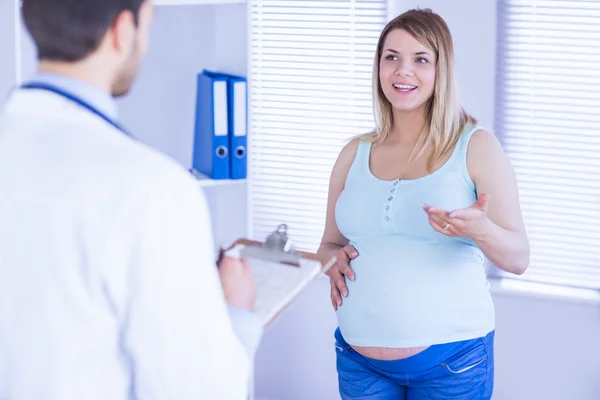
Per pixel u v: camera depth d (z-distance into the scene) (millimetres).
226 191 2771
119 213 1135
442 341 2154
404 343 2164
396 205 2191
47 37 1193
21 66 2234
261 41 3158
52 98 1197
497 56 2955
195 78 2832
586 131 2916
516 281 3053
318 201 3211
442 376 2172
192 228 1166
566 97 2912
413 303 2158
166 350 1153
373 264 2219
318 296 3213
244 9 2604
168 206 1147
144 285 1136
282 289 1468
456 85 2221
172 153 2846
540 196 2977
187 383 1171
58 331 1167
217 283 1218
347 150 2395
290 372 3309
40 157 1168
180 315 1147
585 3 2852
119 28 1209
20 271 1169
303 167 3209
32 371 1188
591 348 2977
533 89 2939
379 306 2188
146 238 1135
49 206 1148
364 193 2260
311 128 3180
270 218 3264
